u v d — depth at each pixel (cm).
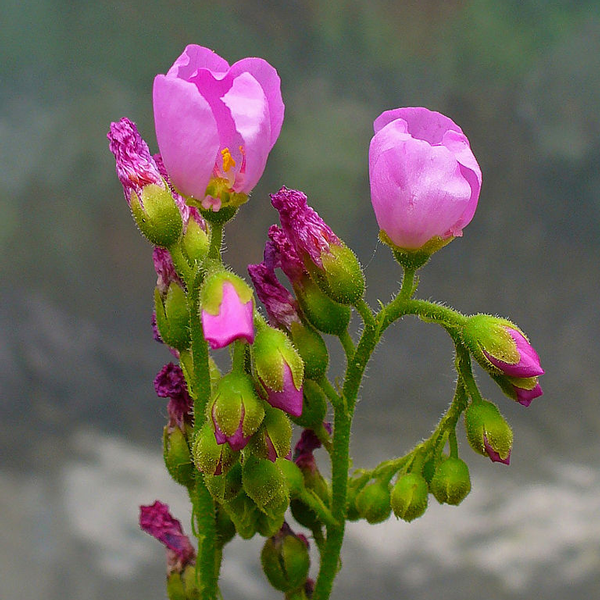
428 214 14
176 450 15
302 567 15
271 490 14
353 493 15
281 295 15
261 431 14
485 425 14
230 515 15
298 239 14
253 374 14
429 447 15
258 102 14
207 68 14
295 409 14
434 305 14
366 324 14
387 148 14
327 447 15
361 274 14
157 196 14
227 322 13
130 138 14
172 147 13
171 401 15
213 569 15
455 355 15
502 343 14
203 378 14
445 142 14
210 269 14
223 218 14
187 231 15
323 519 15
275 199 14
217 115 14
